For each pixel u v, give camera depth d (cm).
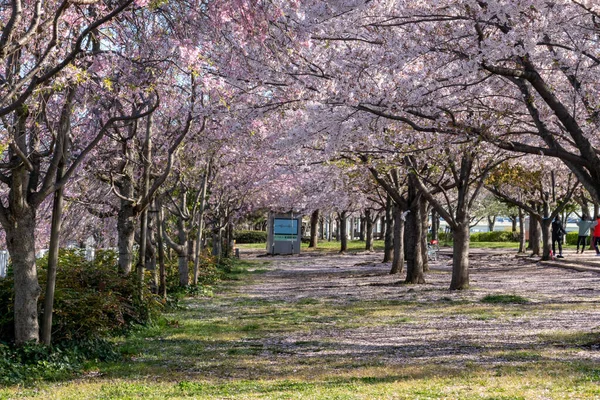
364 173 2652
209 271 2956
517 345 1170
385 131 1650
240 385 872
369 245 5878
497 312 1659
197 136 1812
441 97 1292
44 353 1030
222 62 1357
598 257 3541
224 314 1800
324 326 1515
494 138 1170
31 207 1045
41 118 1066
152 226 2011
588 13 1198
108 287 1419
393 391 778
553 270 3159
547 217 3684
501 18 1048
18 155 955
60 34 1009
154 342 1313
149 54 1205
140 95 1400
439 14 1228
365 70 1309
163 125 1786
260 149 2045
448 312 1695
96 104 1318
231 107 1517
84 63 1116
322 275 3350
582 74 1250
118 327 1370
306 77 1407
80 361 1088
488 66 1055
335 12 1140
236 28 1088
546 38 1205
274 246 5544
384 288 2481
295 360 1090
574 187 3553
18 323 1042
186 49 1101
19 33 947
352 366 1017
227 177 3186
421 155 2098
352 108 1330
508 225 11894
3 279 1206
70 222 2009
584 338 1208
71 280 1370
